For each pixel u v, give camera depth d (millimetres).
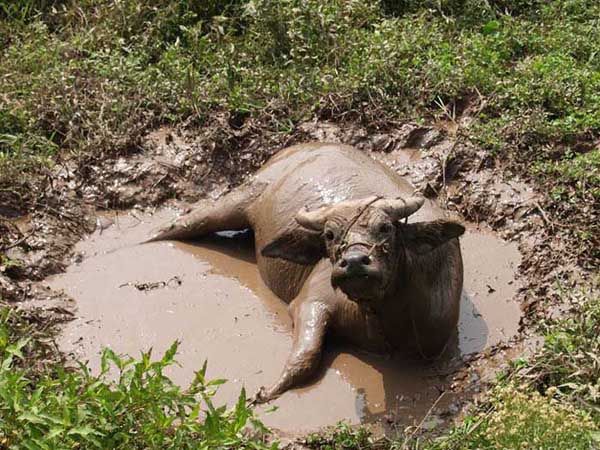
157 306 8141
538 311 7629
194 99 9992
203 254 8836
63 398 5574
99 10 11109
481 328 7680
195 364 7500
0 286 8125
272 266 8242
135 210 9352
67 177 9461
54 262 8609
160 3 11078
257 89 10086
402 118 9742
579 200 8570
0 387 5543
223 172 9633
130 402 5672
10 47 10734
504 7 11227
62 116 9922
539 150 9172
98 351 7645
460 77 9953
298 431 6781
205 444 5590
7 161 9320
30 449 5340
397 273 6898
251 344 7695
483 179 9102
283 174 8648
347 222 6613
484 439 6203
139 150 9711
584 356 6754
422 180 9219
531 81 9742
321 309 7621
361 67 10141
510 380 6777
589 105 9516
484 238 8680
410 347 7402
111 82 10219
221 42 10695
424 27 10633
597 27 10641
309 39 10484
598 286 7691
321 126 9766
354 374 7328
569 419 5871
